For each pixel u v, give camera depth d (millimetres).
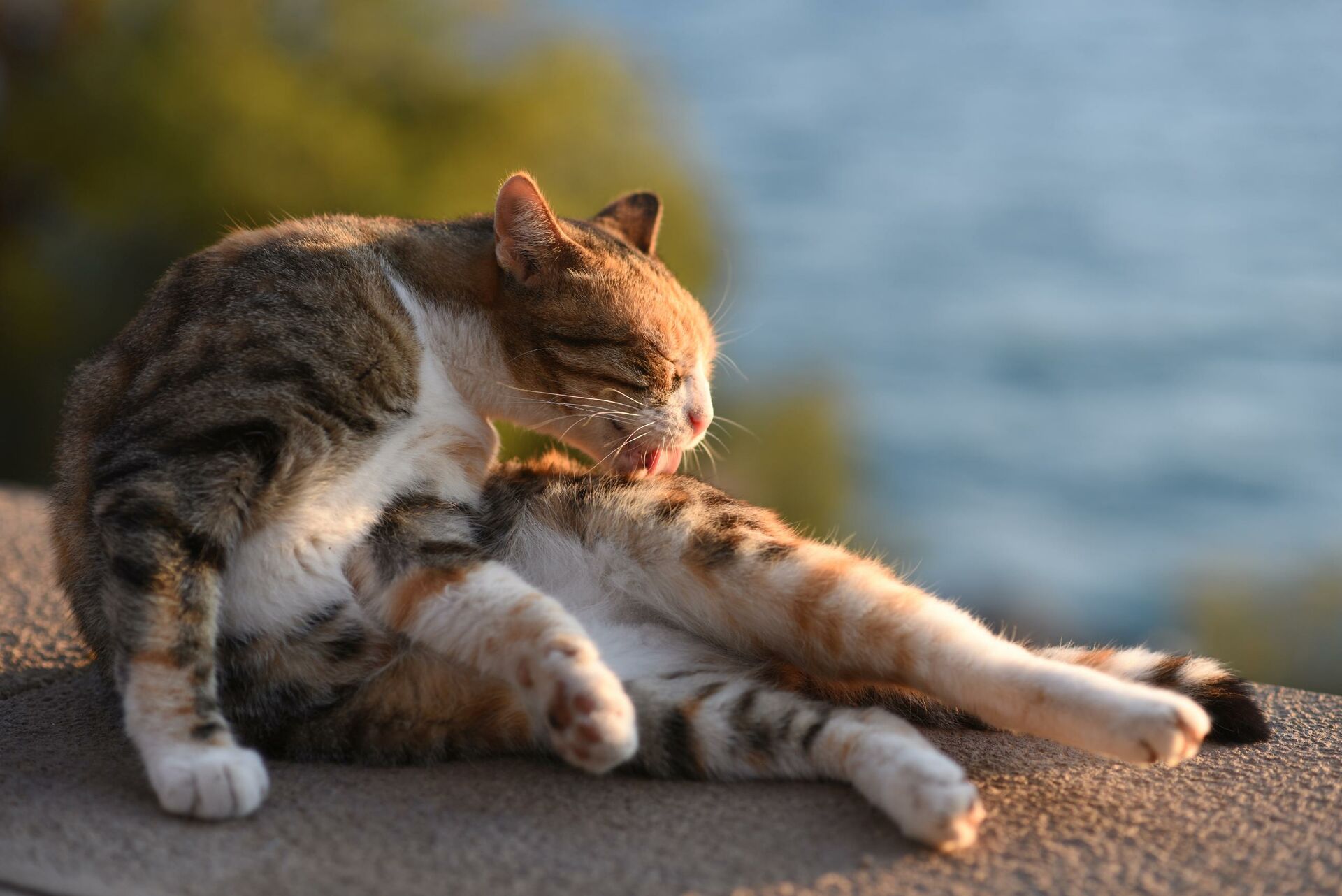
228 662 3320
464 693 3246
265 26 15102
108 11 14602
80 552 3566
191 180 13750
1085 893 2607
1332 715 3803
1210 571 12930
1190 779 3221
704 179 16422
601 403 4277
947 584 17062
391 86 15273
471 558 3428
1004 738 3508
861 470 17188
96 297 14211
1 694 3822
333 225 4070
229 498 3186
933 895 2578
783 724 3127
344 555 3473
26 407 14125
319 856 2689
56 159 14227
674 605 3652
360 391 3520
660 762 3146
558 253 4203
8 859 2658
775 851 2744
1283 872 2721
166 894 2531
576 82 15555
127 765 3191
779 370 16234
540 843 2764
